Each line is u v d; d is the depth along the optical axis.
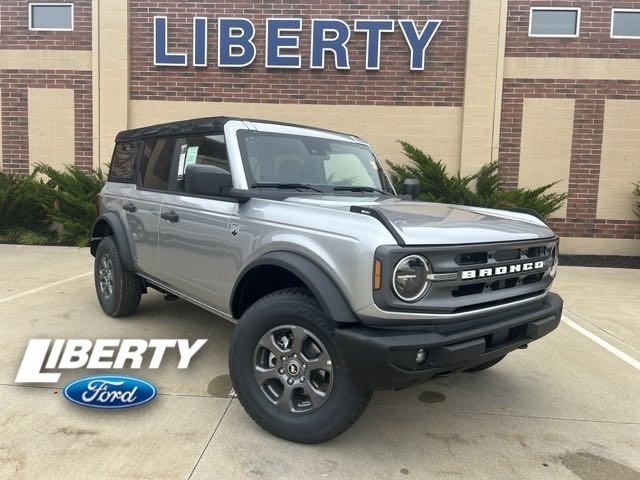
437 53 9.97
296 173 3.78
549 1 9.73
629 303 6.52
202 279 3.73
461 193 9.45
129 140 5.18
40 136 10.57
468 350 2.61
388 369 2.45
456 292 2.71
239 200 3.37
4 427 2.96
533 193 9.41
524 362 4.39
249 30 9.99
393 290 2.48
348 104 10.09
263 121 3.94
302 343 2.82
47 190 9.80
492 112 9.88
